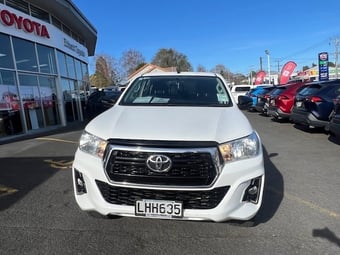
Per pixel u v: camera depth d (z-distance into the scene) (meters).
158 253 3.17
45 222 3.84
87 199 3.32
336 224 3.76
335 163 6.51
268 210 4.16
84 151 3.36
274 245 3.30
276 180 5.45
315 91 9.91
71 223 3.80
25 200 4.59
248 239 3.42
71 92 17.91
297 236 3.48
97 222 3.82
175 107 4.13
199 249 3.23
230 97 4.56
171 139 3.03
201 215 3.02
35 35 13.53
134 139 3.07
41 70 14.10
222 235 3.51
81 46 20.56
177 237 3.47
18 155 7.79
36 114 13.55
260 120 15.23
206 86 4.81
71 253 3.16
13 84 12.05
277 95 14.08
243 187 3.12
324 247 3.25
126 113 3.84
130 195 3.10
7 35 11.81
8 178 5.73
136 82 5.01
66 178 5.69
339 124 7.47
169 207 3.02
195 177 2.98
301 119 10.41
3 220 3.91
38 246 3.29
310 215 4.01
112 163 3.08
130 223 3.79
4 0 11.77
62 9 15.04
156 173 2.98
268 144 8.73
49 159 7.27
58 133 12.16
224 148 3.08
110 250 3.22
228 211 3.06
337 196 4.67
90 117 19.55
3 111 11.41
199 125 3.32
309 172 5.91
